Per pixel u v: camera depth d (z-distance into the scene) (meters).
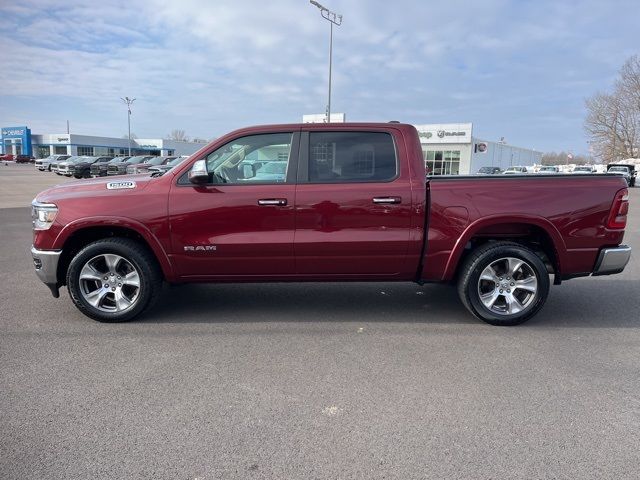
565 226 4.66
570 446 2.77
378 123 4.77
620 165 44.47
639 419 3.07
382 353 4.08
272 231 4.60
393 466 2.58
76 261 4.60
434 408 3.17
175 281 4.75
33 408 3.14
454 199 4.61
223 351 4.09
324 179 4.65
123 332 4.52
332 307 5.38
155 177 4.83
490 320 4.75
